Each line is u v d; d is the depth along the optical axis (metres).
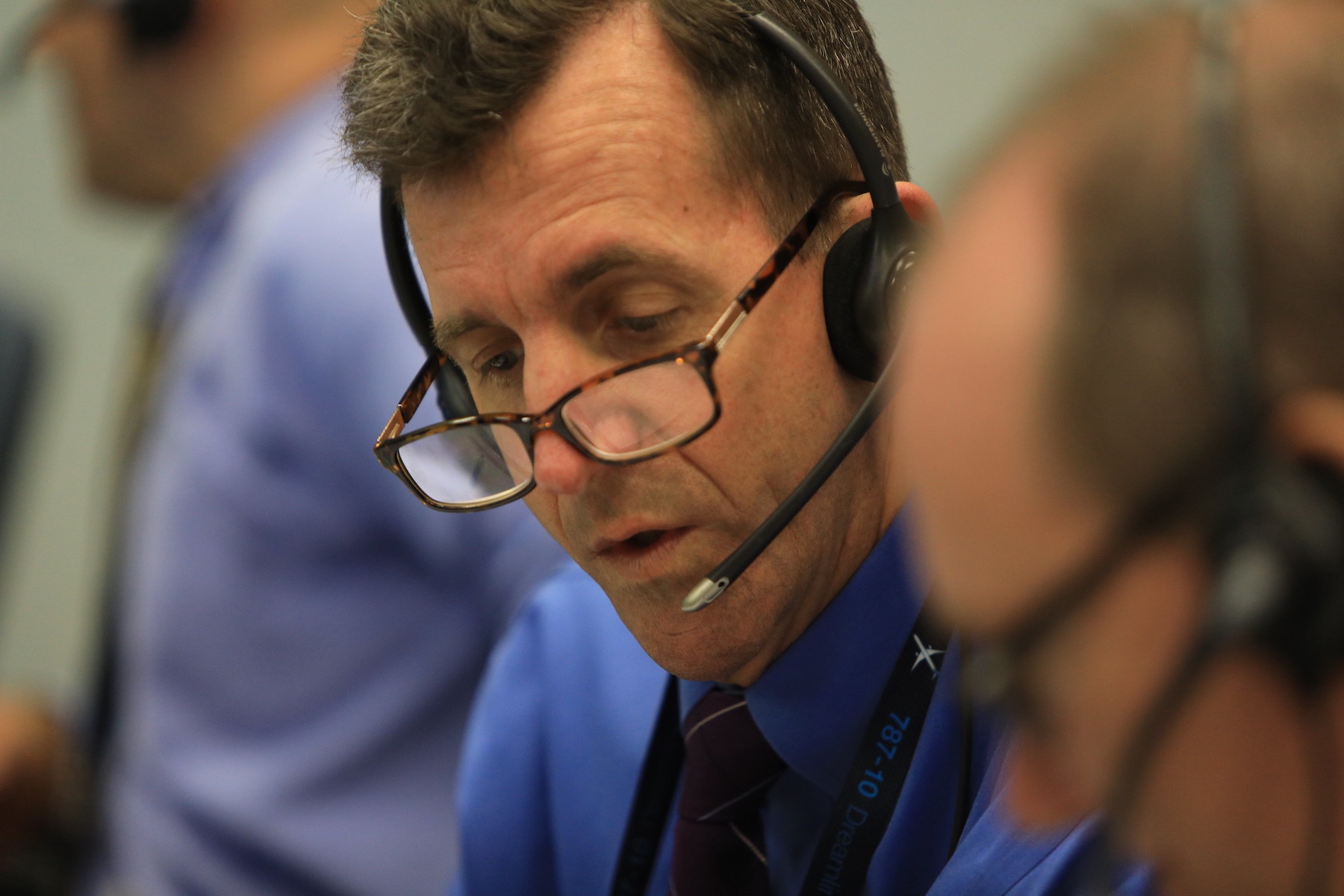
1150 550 0.98
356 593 4.39
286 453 4.39
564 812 2.92
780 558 2.24
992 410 0.99
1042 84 1.08
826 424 2.24
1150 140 0.98
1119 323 0.95
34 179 8.95
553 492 2.22
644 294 2.12
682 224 2.09
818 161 2.21
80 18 5.27
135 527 4.82
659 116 2.07
